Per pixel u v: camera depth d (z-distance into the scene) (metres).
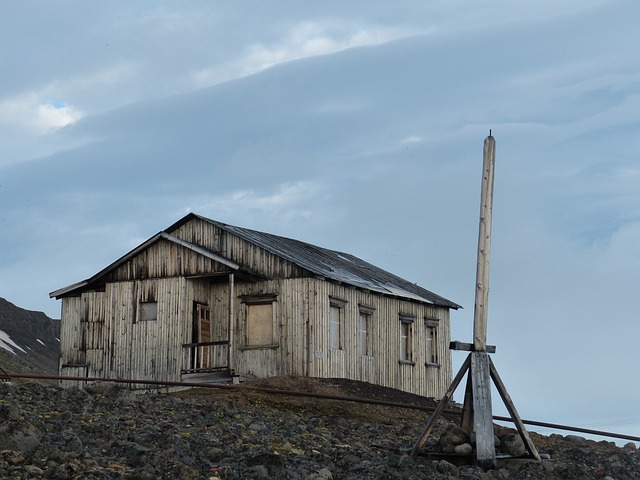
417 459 13.23
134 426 13.27
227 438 13.02
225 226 31.89
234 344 31.11
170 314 31.48
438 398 37.06
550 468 13.47
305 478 10.96
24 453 10.34
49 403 14.71
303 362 29.77
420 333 36.38
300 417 18.44
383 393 28.94
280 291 30.62
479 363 13.55
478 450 13.21
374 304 33.53
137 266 32.50
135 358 31.89
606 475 13.89
